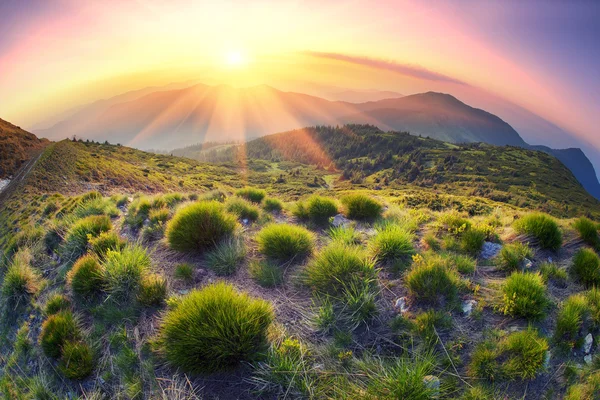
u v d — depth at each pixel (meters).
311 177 153.62
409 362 2.98
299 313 3.95
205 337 3.15
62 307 4.70
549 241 5.19
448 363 3.07
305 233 5.63
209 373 3.18
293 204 8.77
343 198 8.07
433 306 3.77
